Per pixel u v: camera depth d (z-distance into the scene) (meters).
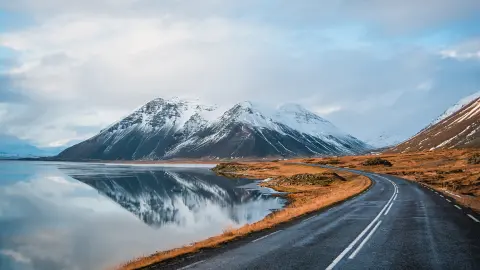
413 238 17.25
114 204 65.31
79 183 113.06
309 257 14.20
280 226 22.88
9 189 91.62
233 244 17.84
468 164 95.00
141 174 162.00
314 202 39.97
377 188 52.34
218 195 75.88
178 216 50.19
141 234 36.91
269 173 131.38
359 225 21.84
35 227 41.88
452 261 12.95
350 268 12.44
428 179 70.00
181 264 14.16
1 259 27.50
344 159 169.00
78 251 29.59
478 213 25.27
